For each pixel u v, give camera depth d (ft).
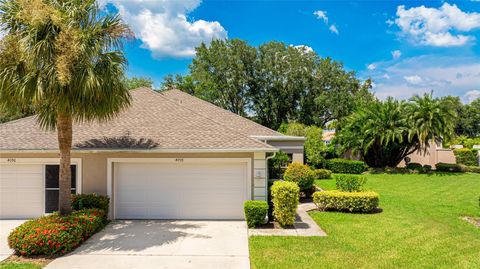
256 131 63.26
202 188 39.45
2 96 29.45
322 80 140.97
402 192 60.64
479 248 28.27
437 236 31.76
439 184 71.20
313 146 94.07
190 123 42.96
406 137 94.43
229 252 27.71
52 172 40.09
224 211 39.40
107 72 30.14
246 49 140.56
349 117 102.73
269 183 47.06
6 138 40.55
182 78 144.56
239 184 39.37
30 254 26.48
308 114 144.56
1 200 40.06
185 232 33.68
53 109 32.07
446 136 90.38
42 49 27.86
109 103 30.86
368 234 32.53
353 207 42.42
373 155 100.68
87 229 30.68
